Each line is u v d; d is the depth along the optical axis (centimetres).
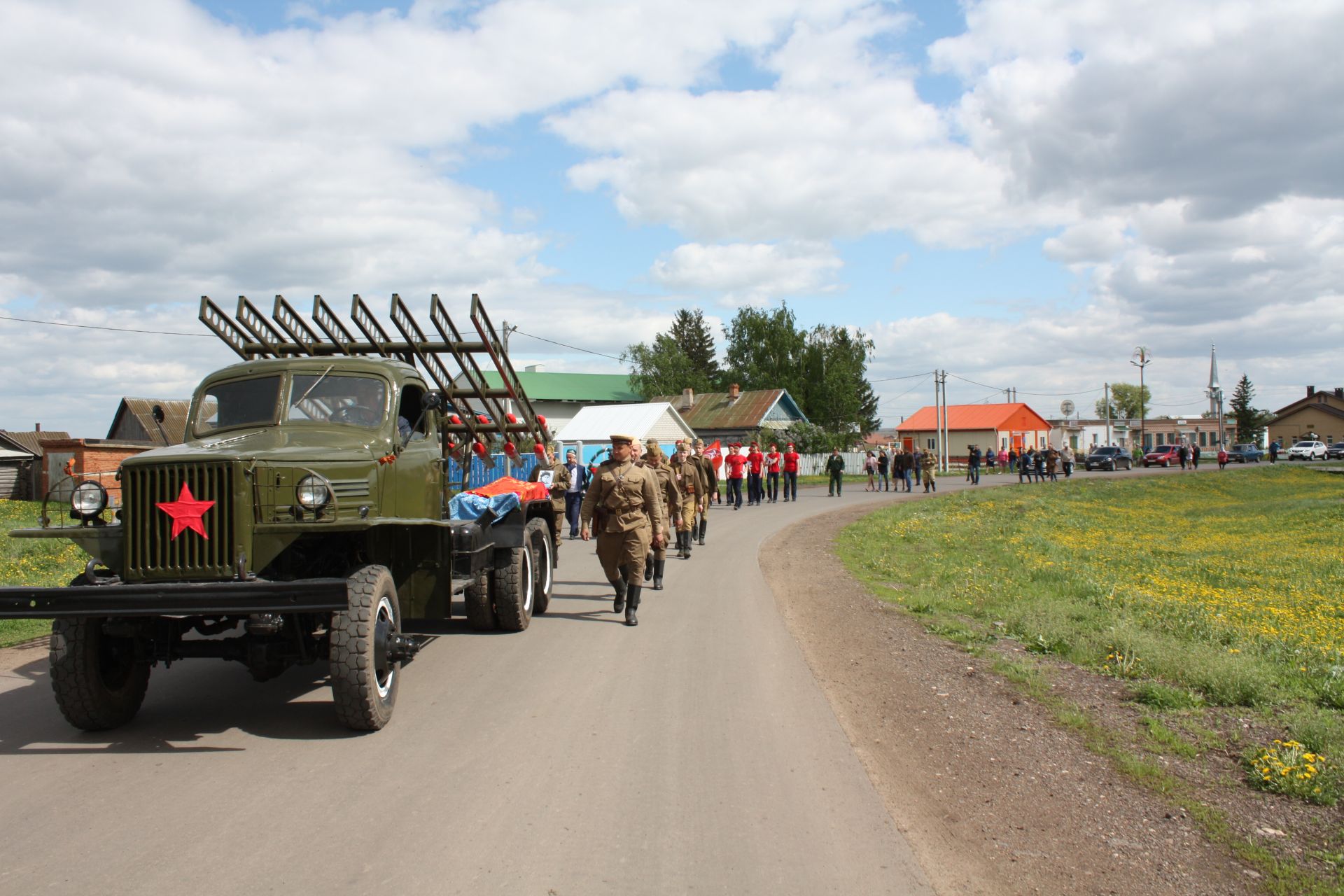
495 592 867
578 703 627
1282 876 383
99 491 577
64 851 388
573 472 2053
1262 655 813
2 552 1494
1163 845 414
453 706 621
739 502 2825
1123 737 570
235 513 546
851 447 6638
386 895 347
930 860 389
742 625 917
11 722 599
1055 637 847
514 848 392
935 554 1598
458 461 1001
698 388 7975
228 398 721
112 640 578
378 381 737
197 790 463
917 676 724
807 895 353
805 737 556
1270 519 2620
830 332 8400
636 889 355
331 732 567
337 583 514
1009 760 527
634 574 920
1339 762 511
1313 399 11469
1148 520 2809
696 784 474
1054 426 9988
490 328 897
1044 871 384
